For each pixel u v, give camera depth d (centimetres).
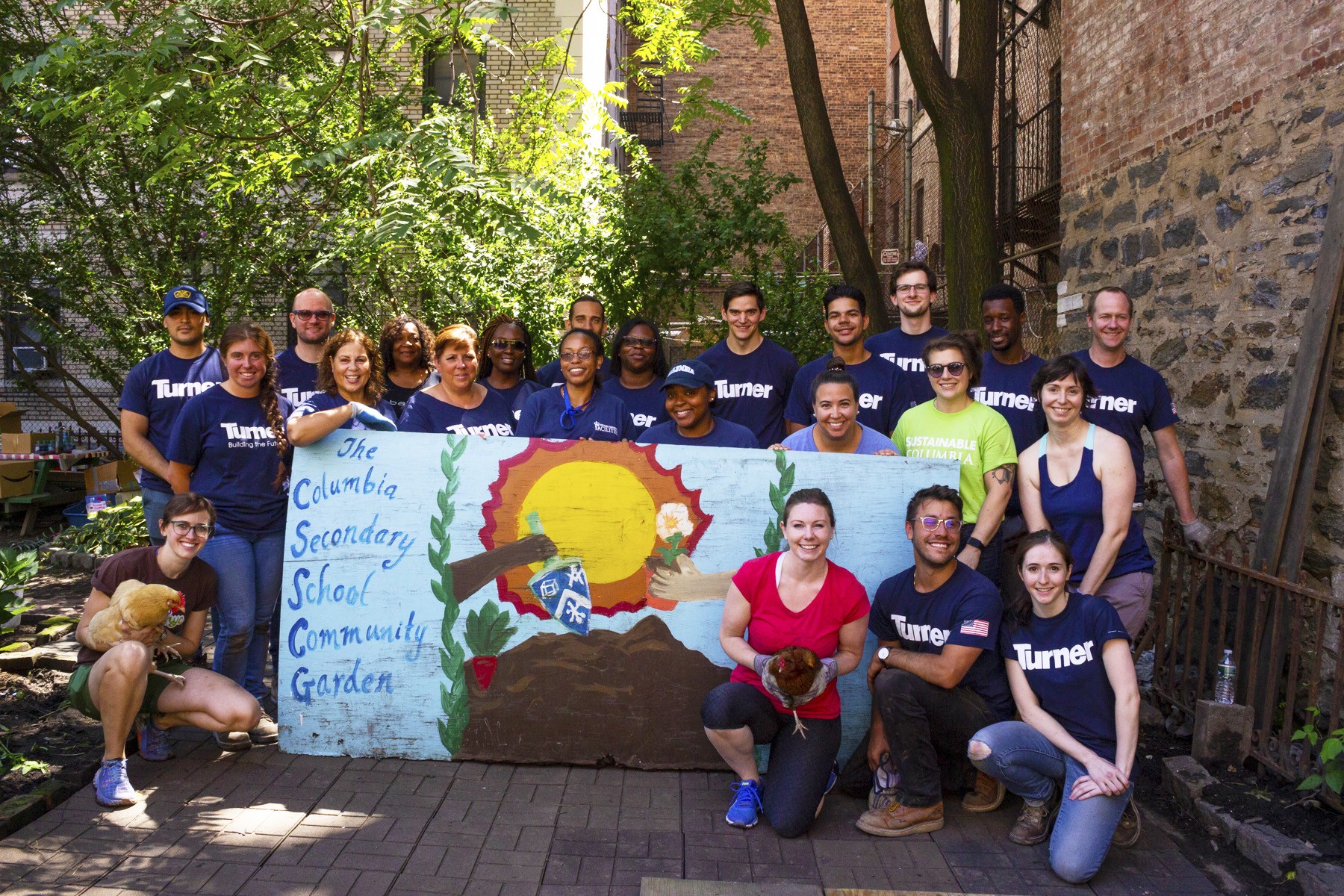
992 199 702
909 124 1609
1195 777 419
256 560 473
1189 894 346
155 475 519
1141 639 561
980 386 508
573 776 428
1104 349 495
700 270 973
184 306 511
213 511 427
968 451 443
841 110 2253
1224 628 464
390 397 543
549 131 1009
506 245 908
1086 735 378
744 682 399
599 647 438
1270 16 524
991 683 401
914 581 407
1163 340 635
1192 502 598
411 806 394
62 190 1068
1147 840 387
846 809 411
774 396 553
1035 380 441
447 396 494
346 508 445
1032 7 1071
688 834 379
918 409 462
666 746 436
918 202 1622
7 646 573
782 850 370
